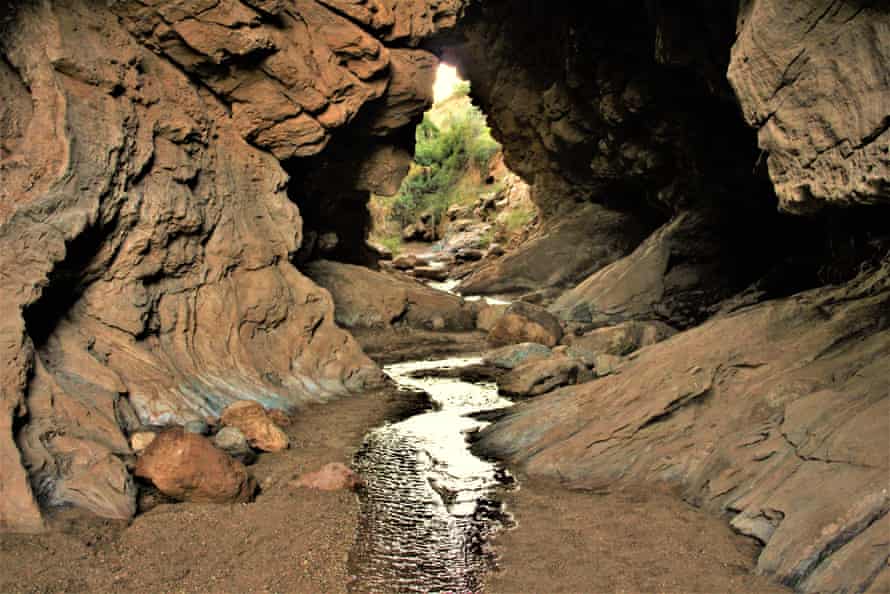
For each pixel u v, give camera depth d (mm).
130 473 6141
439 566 5074
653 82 16422
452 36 15070
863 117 5105
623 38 16953
